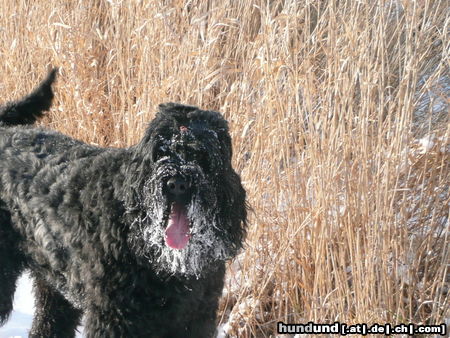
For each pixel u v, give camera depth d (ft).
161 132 18.72
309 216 24.61
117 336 19.81
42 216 21.48
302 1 28.22
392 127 24.39
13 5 36.81
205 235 19.12
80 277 20.65
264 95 25.59
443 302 23.47
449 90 27.02
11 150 22.99
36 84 36.06
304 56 26.66
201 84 28.09
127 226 19.51
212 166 18.79
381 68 23.84
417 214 24.94
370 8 25.94
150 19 29.37
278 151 26.03
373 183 23.61
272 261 25.85
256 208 26.18
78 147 22.57
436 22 26.35
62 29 34.17
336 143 24.21
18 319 27.37
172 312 20.08
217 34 29.27
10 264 22.94
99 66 35.17
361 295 22.59
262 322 25.81
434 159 24.71
